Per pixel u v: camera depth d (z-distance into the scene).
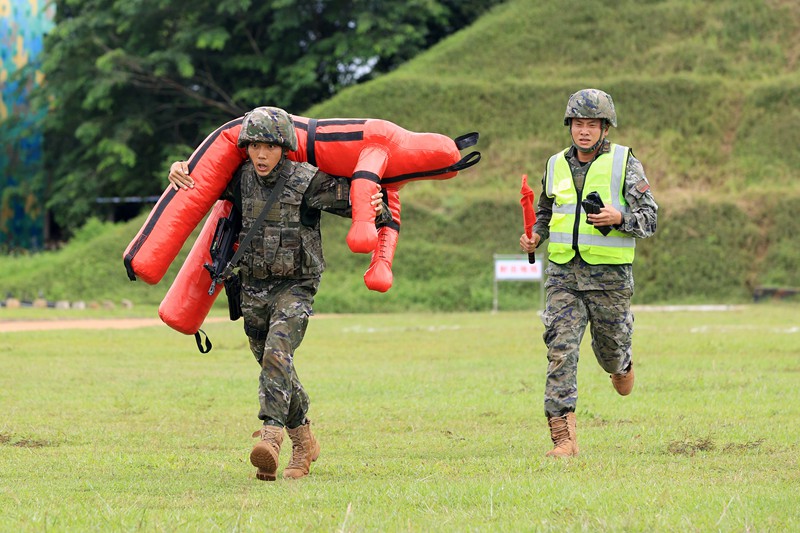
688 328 38.00
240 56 92.62
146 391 20.72
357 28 88.00
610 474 10.62
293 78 88.31
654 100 72.94
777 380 20.81
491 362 26.70
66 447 13.90
